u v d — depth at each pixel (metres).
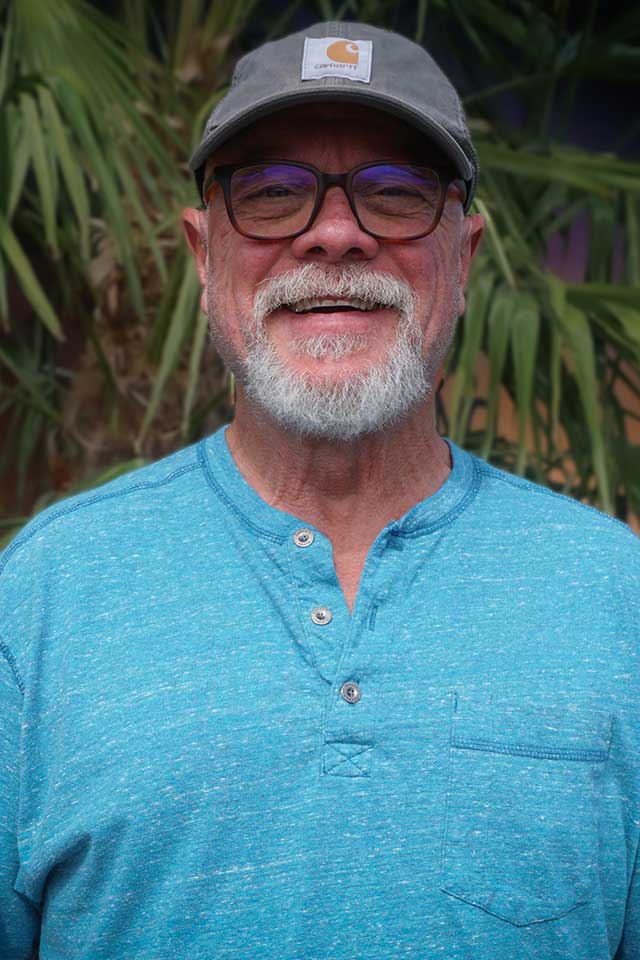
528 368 1.78
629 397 2.52
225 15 2.20
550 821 0.96
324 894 0.93
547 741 0.98
